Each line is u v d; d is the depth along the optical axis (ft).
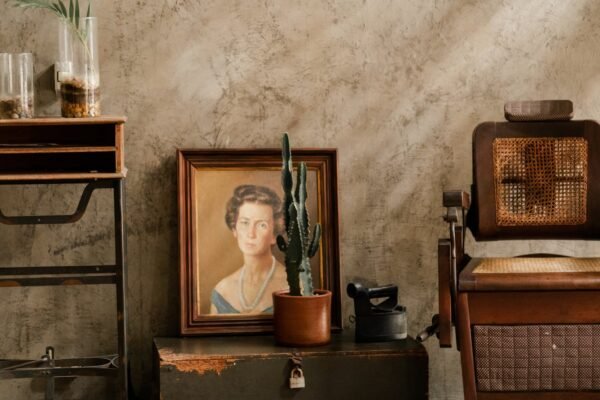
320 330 11.44
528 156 11.48
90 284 11.35
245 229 12.51
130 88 12.45
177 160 12.34
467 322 10.09
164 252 12.55
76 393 12.36
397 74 12.98
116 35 12.40
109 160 11.63
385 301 12.17
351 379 11.07
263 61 12.71
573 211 11.43
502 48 13.15
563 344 10.08
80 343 12.35
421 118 13.04
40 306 12.28
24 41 12.19
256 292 12.44
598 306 10.12
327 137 12.88
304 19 12.77
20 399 12.27
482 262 10.85
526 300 10.12
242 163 12.55
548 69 13.23
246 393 10.93
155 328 12.53
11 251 12.26
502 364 10.08
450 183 13.11
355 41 12.88
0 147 10.94
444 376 13.10
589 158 11.43
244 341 11.88
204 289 12.34
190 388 10.83
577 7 13.25
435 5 13.01
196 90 12.59
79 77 11.08
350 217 12.94
